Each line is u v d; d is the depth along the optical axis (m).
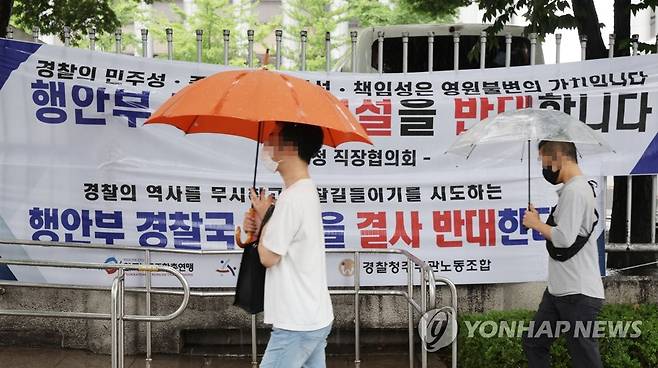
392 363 4.95
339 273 5.01
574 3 5.80
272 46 19.27
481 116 4.95
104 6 9.17
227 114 2.84
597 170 4.95
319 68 17.05
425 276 3.93
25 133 4.83
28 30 9.09
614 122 4.95
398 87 4.99
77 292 5.01
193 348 5.18
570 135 3.60
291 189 2.92
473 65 6.57
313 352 3.04
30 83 4.81
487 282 5.01
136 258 4.95
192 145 4.91
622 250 5.12
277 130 2.95
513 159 4.96
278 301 2.88
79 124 4.86
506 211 4.98
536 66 4.99
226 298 5.03
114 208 4.90
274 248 2.84
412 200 4.98
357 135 3.04
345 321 5.11
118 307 3.75
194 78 4.91
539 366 3.95
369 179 4.96
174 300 5.03
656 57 4.94
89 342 5.03
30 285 4.10
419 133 4.96
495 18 6.28
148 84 4.88
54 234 4.88
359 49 6.63
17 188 4.85
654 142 4.94
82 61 4.86
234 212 4.95
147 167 4.89
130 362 4.89
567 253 3.64
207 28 17.70
